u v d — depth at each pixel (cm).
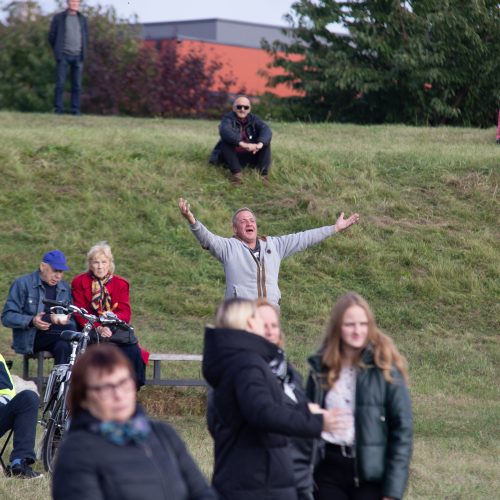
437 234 5741
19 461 2783
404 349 4678
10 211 5725
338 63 11012
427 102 11169
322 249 5572
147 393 4047
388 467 1812
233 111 6134
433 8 10662
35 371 4269
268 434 1694
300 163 6425
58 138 6606
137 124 8150
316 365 1914
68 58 8556
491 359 4628
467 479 2914
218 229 5678
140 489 1363
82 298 3638
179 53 12738
